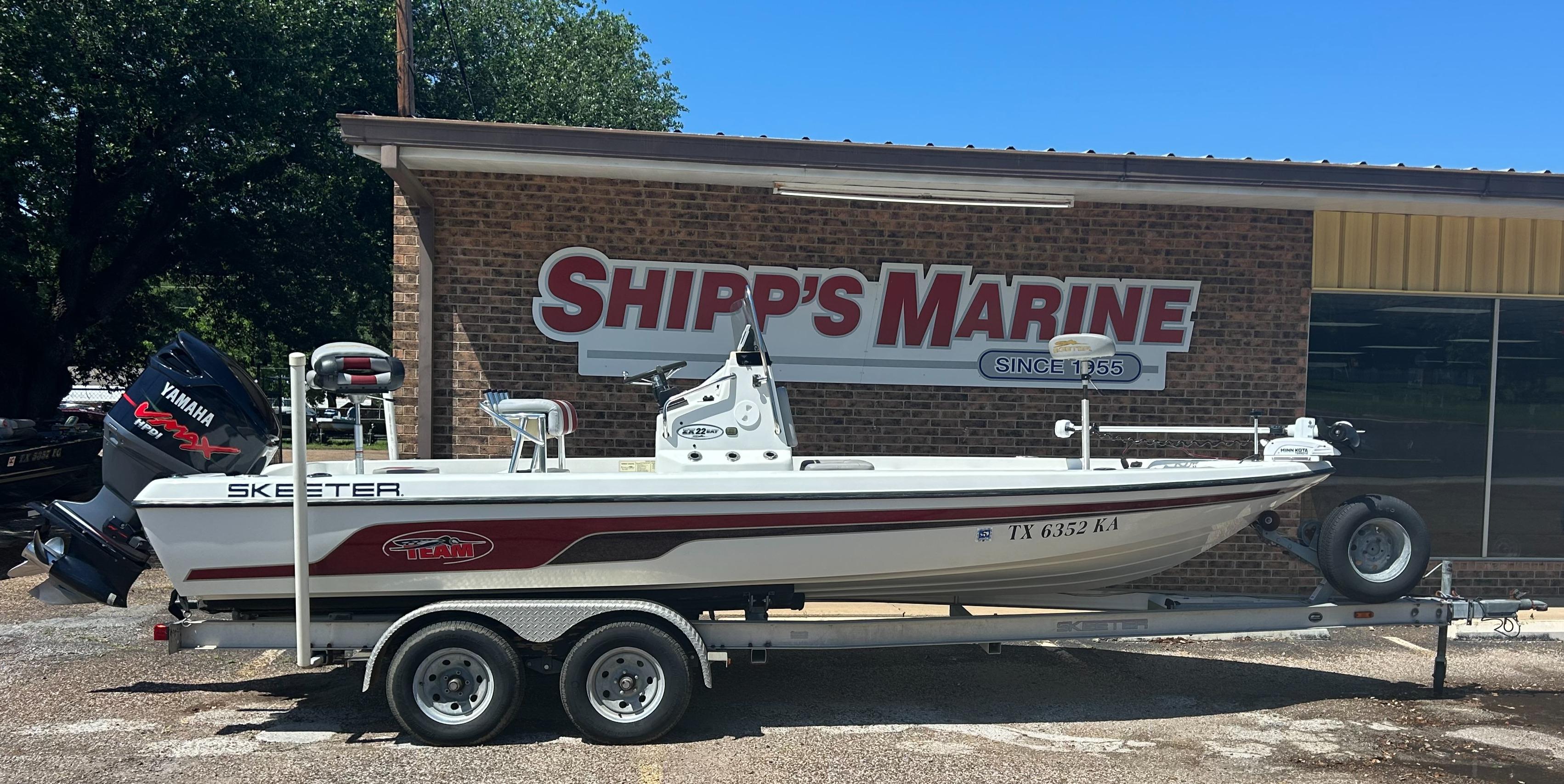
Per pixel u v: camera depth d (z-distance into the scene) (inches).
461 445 268.5
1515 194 261.7
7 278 498.9
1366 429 292.7
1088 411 208.5
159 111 489.7
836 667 222.1
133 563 179.6
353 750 164.1
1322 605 196.1
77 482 406.3
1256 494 191.9
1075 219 282.2
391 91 601.3
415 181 249.3
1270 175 255.9
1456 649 246.1
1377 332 292.4
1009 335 281.9
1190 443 287.0
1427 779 158.7
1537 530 297.4
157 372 178.2
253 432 183.0
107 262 614.2
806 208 275.3
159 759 158.6
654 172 254.1
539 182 268.1
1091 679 215.6
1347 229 289.4
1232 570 285.9
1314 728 183.6
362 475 178.5
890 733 177.9
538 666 169.8
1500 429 296.7
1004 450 283.0
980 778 155.8
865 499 173.9
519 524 167.3
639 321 272.8
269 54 504.4
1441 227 293.0
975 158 249.1
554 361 271.3
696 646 167.8
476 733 164.9
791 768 159.0
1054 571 193.3
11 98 442.3
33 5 440.1
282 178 580.7
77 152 514.3
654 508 169.3
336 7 566.6
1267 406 289.4
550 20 925.8
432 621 167.5
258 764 157.1
